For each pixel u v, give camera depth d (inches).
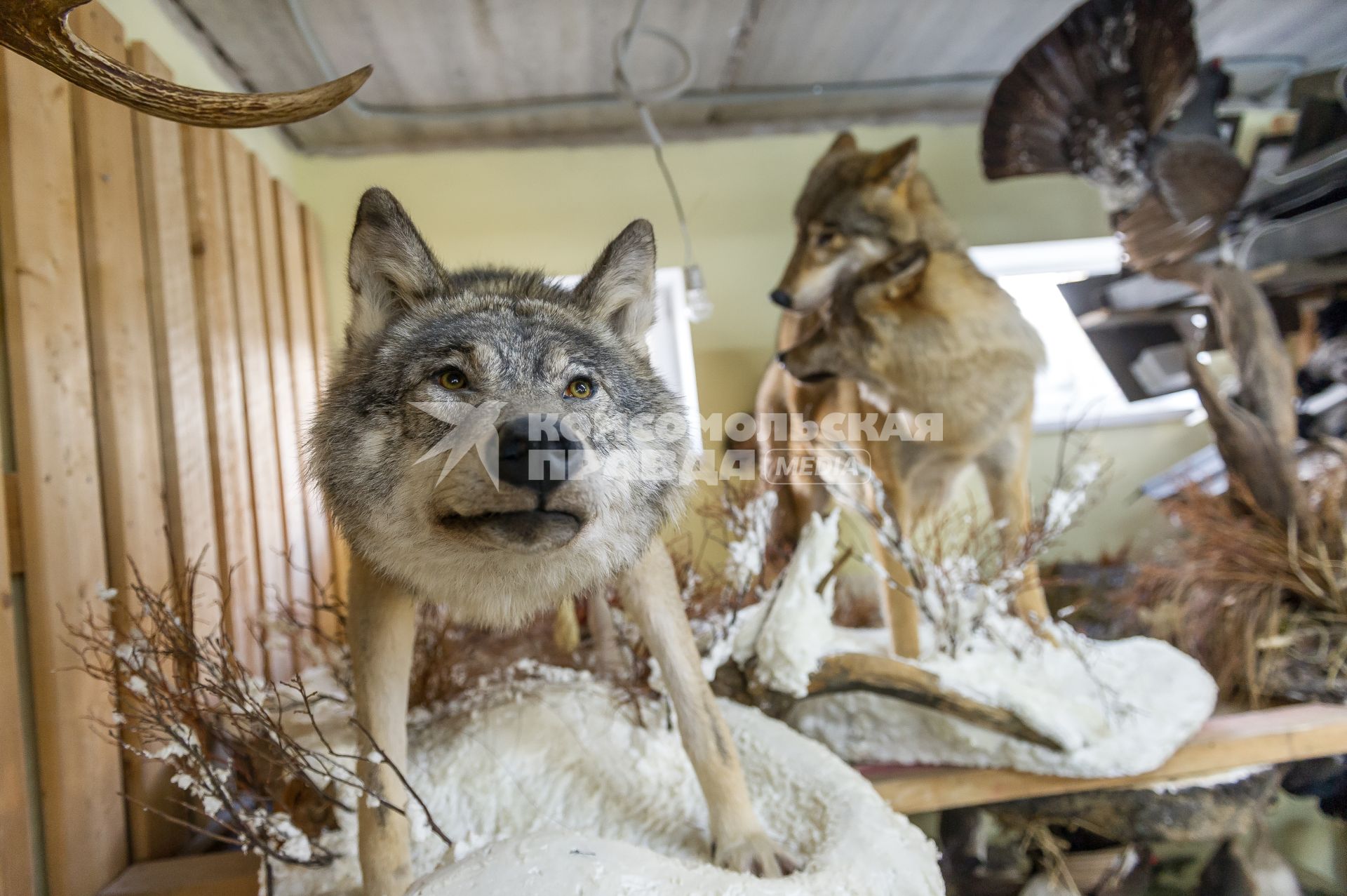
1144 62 52.1
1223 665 47.7
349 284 24.8
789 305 49.5
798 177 66.1
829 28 53.6
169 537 31.4
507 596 23.6
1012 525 43.5
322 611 50.8
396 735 24.7
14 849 25.7
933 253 46.5
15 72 28.5
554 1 47.6
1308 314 54.1
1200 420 64.7
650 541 24.8
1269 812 40.7
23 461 27.7
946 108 66.6
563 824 27.0
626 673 35.4
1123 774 34.3
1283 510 49.0
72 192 31.4
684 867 22.2
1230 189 54.5
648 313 26.8
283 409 52.3
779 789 29.1
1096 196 68.1
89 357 32.0
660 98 51.8
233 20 46.5
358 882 25.0
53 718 27.8
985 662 37.8
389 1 45.9
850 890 22.8
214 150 44.0
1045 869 38.9
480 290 25.4
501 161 64.3
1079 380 67.7
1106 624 53.5
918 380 45.2
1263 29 57.2
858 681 34.8
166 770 34.1
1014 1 51.5
